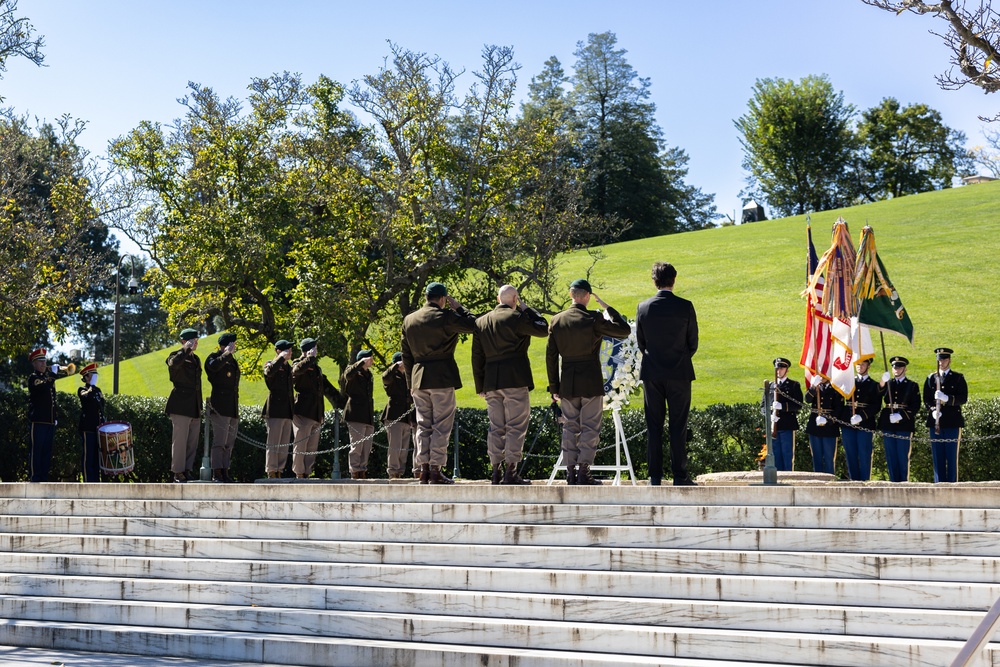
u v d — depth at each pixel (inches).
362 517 410.3
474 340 456.1
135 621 374.0
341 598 361.4
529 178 928.9
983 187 2020.2
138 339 2664.9
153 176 858.8
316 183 891.4
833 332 599.2
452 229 898.1
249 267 826.8
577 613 331.9
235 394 644.1
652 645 311.6
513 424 444.5
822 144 3225.9
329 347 825.5
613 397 508.1
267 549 400.2
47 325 943.7
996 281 1317.7
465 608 344.5
